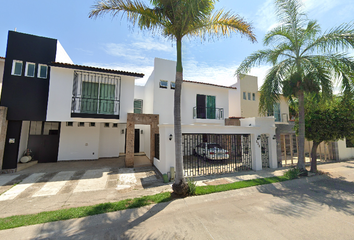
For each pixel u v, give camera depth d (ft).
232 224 12.32
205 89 46.73
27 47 30.63
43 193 19.26
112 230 11.67
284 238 10.60
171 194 18.01
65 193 19.30
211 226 12.07
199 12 17.98
